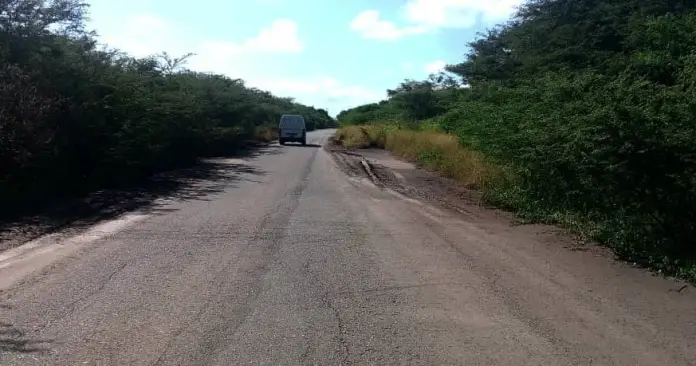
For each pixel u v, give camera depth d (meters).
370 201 15.24
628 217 10.02
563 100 12.87
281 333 5.94
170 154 24.36
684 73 11.34
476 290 7.54
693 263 8.70
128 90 18.33
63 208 13.16
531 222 12.26
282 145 45.31
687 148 8.96
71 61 16.14
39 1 15.97
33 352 5.39
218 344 5.63
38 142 13.35
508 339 5.90
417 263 8.85
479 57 45.00
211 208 13.62
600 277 8.27
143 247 9.57
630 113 9.17
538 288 7.68
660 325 6.41
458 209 14.16
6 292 7.14
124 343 5.62
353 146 41.16
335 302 6.95
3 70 13.48
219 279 7.80
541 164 12.64
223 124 37.22
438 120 36.62
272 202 14.71
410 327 6.18
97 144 17.03
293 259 8.92
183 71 34.84
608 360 5.44
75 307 6.62
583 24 28.62
